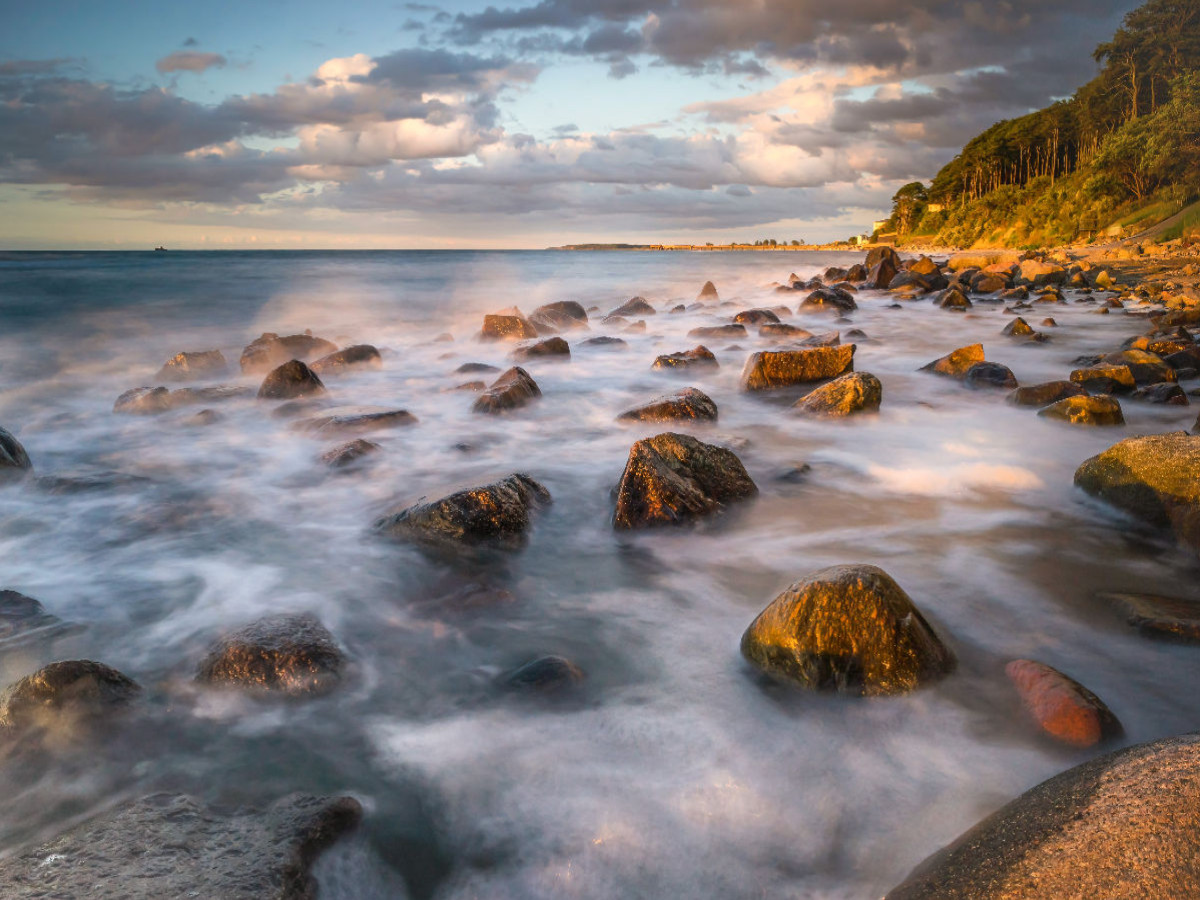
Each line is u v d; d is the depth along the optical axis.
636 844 2.83
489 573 5.17
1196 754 2.36
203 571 5.30
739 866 2.72
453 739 3.44
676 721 3.52
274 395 10.61
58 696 3.39
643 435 8.77
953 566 5.14
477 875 2.72
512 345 16.31
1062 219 82.25
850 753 3.28
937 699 3.54
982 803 2.96
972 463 7.35
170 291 29.44
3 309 22.58
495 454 8.12
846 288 27.45
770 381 10.89
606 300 29.66
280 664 3.73
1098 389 9.91
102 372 14.12
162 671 3.99
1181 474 5.49
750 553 5.47
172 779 3.19
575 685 3.76
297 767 3.26
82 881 2.36
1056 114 109.50
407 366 14.09
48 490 6.94
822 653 3.60
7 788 3.12
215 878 2.40
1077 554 5.30
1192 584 4.80
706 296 27.16
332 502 6.73
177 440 8.91
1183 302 19.05
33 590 4.98
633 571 5.21
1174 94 65.69
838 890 2.60
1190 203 62.66
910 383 11.45
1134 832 2.10
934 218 136.12
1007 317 19.95
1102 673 3.81
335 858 2.73
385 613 4.66
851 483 6.90
